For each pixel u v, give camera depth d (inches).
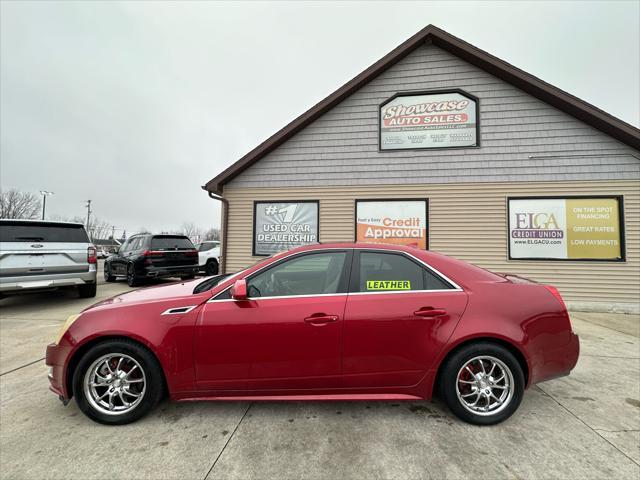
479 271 108.1
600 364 144.6
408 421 98.1
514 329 96.7
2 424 96.6
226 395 97.4
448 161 292.4
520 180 280.1
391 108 304.0
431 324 96.7
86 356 95.5
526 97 282.8
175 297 102.5
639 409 106.1
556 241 271.6
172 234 389.7
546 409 105.7
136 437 90.1
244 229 319.9
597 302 261.6
